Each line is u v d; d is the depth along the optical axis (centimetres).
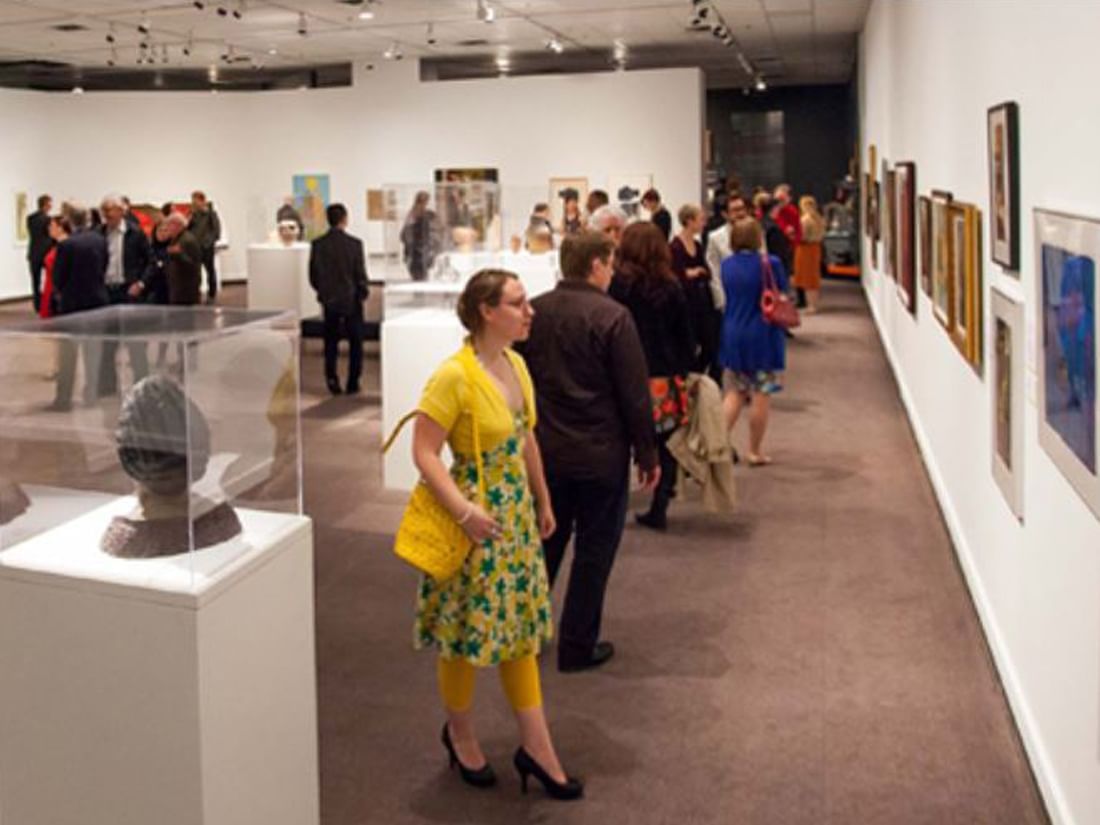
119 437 226
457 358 283
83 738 231
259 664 238
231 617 228
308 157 1858
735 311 653
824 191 2384
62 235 921
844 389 907
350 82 2030
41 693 233
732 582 478
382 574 495
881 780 319
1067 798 284
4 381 232
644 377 360
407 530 283
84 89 2009
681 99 1647
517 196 1027
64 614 227
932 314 617
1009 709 359
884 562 502
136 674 224
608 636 421
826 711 361
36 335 231
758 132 2392
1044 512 312
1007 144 350
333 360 920
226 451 235
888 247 1013
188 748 222
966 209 454
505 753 335
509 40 1562
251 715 237
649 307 500
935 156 608
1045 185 307
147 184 1848
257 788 240
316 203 1369
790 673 389
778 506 589
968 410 472
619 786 315
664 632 425
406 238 696
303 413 845
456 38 1532
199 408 225
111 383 227
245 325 240
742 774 322
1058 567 294
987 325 414
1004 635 380
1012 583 364
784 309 648
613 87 1670
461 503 277
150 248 921
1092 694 258
